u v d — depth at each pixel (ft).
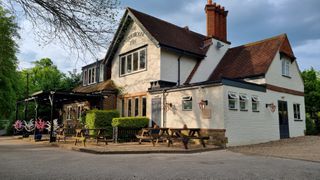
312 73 99.86
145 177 22.25
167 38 65.36
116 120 57.62
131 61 71.10
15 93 84.38
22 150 43.93
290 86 69.26
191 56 67.21
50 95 61.77
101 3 21.30
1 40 63.16
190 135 48.06
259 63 62.23
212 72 70.18
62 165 28.19
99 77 84.48
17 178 21.63
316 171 25.48
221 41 74.38
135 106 68.13
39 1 19.75
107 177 22.12
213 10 73.10
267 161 31.86
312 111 95.35
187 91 54.75
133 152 39.19
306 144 51.24
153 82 62.18
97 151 38.65
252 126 53.72
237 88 51.52
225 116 47.80
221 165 28.63
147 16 72.13
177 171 24.95
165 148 43.45
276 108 61.93
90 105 76.33
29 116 106.52
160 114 60.18
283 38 66.95
